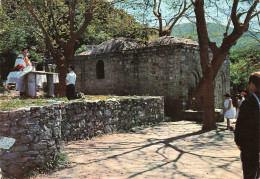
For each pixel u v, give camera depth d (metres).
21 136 4.80
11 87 18.94
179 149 7.12
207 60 10.62
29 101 6.51
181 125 12.06
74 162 5.68
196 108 15.03
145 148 7.21
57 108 5.57
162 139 8.60
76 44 28.23
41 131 5.08
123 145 7.58
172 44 14.80
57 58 13.15
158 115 12.92
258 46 22.03
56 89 12.92
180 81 14.69
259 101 2.91
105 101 9.38
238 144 3.04
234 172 5.01
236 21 10.09
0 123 4.61
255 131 2.89
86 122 8.42
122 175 4.86
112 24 16.88
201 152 6.76
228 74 18.64
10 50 25.45
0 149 4.54
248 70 24.39
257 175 2.93
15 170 4.70
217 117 13.66
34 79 9.76
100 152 6.66
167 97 15.20
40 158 5.02
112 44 18.36
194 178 4.68
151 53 15.84
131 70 16.78
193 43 16.34
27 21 14.66
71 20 13.51
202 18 10.46
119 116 10.14
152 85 15.88
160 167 5.39
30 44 27.17
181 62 14.77
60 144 5.70
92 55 18.59
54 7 14.24
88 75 19.06
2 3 12.80
